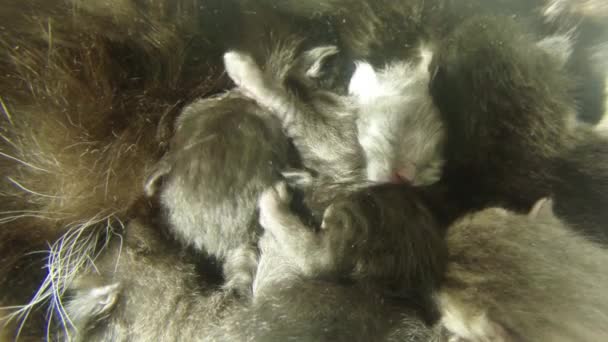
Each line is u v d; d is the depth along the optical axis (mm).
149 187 261
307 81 283
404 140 270
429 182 274
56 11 265
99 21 270
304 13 293
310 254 255
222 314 260
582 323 233
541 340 231
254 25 289
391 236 257
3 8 260
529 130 278
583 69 300
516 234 253
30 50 260
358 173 273
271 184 263
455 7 291
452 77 283
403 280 253
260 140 262
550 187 281
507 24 287
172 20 279
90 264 264
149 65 275
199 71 283
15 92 256
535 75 279
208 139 260
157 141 274
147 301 262
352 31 295
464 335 242
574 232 266
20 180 257
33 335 260
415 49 292
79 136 265
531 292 238
